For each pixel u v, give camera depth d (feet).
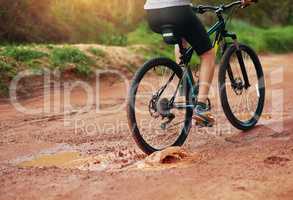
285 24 113.91
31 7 60.75
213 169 17.38
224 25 23.07
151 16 20.31
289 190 14.98
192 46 20.76
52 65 44.37
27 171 18.45
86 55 49.06
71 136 24.94
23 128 27.45
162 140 21.30
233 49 23.34
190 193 15.07
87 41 66.80
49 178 17.33
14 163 20.06
